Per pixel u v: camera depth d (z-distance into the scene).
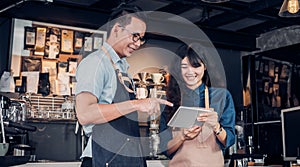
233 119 2.47
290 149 4.34
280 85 5.06
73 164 3.20
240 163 4.07
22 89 3.79
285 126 4.44
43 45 3.96
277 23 5.02
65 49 4.05
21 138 3.50
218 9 4.43
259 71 5.33
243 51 5.57
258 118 5.21
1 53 3.88
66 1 4.20
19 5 3.61
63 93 3.95
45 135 3.91
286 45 5.11
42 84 3.88
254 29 5.31
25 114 3.52
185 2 4.19
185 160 2.39
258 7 4.45
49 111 3.83
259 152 5.08
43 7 3.91
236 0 4.44
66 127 4.03
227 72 5.40
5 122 2.89
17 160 2.66
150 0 4.29
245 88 5.42
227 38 5.11
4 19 3.91
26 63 3.87
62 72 4.00
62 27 4.07
